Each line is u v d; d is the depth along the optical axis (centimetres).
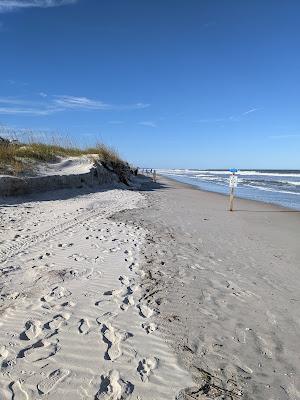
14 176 1524
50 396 341
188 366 400
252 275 707
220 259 802
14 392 343
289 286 658
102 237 910
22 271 644
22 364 383
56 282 599
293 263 808
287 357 431
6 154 1811
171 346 436
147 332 462
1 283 586
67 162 2156
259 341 463
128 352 416
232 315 529
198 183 4572
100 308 517
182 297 578
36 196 1541
